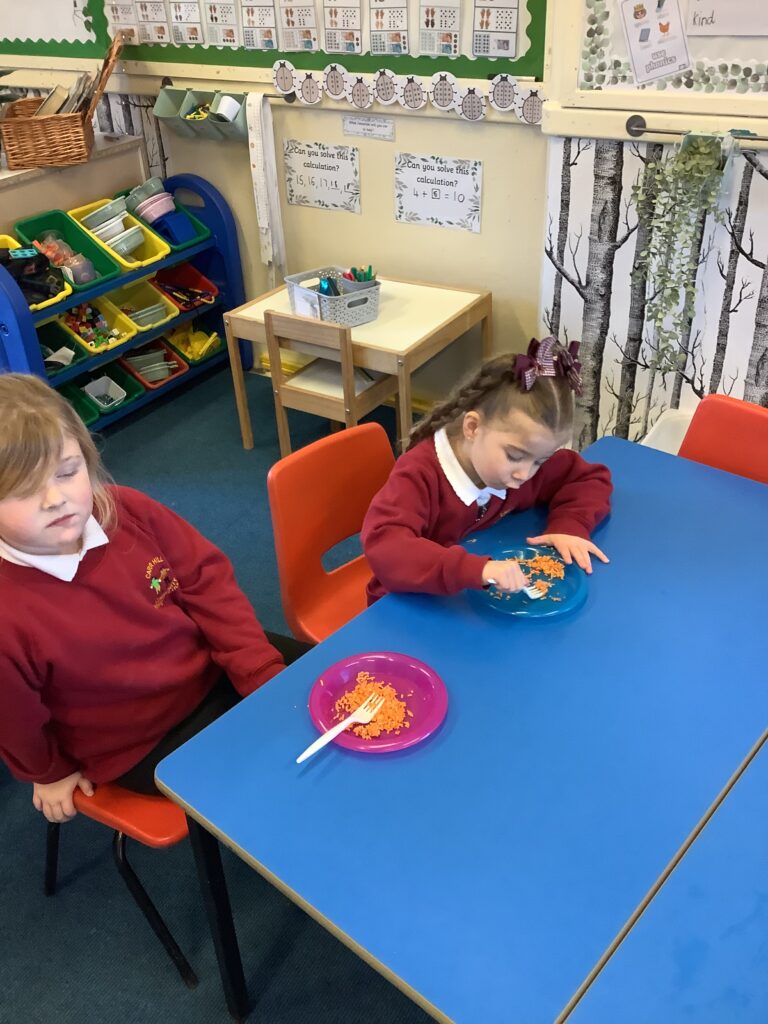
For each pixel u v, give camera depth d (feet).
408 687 3.58
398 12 8.05
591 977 2.50
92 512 4.03
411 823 2.97
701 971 2.51
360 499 5.49
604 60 7.06
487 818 2.98
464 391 4.48
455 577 3.92
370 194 9.37
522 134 8.04
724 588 4.10
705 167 6.84
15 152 9.32
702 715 3.38
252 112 9.32
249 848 2.91
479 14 7.62
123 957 4.93
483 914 2.67
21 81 11.21
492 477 4.39
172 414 10.73
